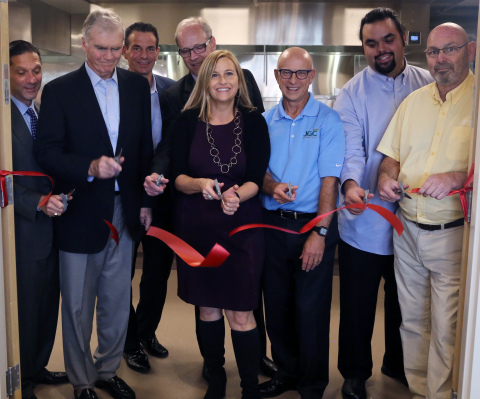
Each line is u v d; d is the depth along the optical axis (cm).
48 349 292
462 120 241
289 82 258
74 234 263
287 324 285
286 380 290
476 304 204
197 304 259
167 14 587
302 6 584
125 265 284
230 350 346
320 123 263
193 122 263
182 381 311
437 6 575
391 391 298
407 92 282
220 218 255
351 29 584
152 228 215
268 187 263
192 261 207
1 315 220
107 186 266
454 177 231
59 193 268
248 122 261
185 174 262
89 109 263
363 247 279
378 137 281
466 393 209
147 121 286
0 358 220
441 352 245
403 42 283
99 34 256
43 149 257
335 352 343
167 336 372
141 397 292
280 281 275
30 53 261
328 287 268
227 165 257
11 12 508
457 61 237
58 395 293
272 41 591
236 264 256
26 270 262
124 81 278
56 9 570
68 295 267
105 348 291
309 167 262
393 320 304
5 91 222
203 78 259
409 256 260
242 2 578
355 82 289
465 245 217
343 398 289
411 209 251
